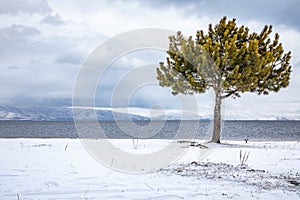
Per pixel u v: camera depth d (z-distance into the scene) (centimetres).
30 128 6744
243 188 612
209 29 1761
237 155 1173
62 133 4456
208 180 687
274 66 1761
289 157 1114
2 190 561
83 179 674
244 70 1597
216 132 1689
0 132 4791
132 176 722
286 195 559
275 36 1758
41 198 514
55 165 859
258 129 5897
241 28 1723
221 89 1655
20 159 962
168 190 584
